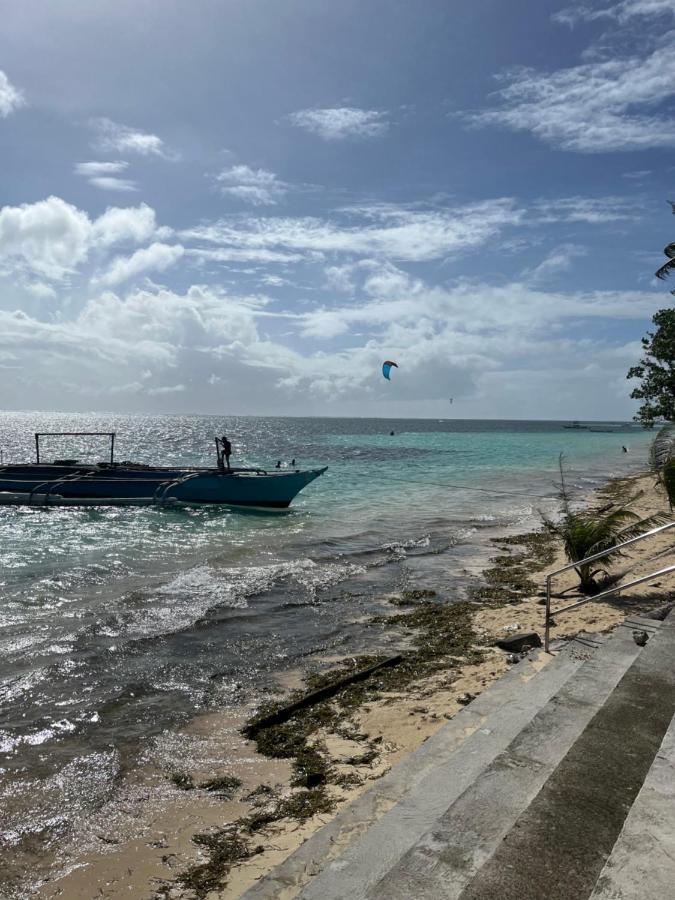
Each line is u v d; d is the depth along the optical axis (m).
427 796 3.92
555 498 27.27
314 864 3.90
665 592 10.98
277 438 93.75
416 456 56.62
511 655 8.43
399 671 8.32
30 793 5.66
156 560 15.67
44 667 8.50
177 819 5.27
